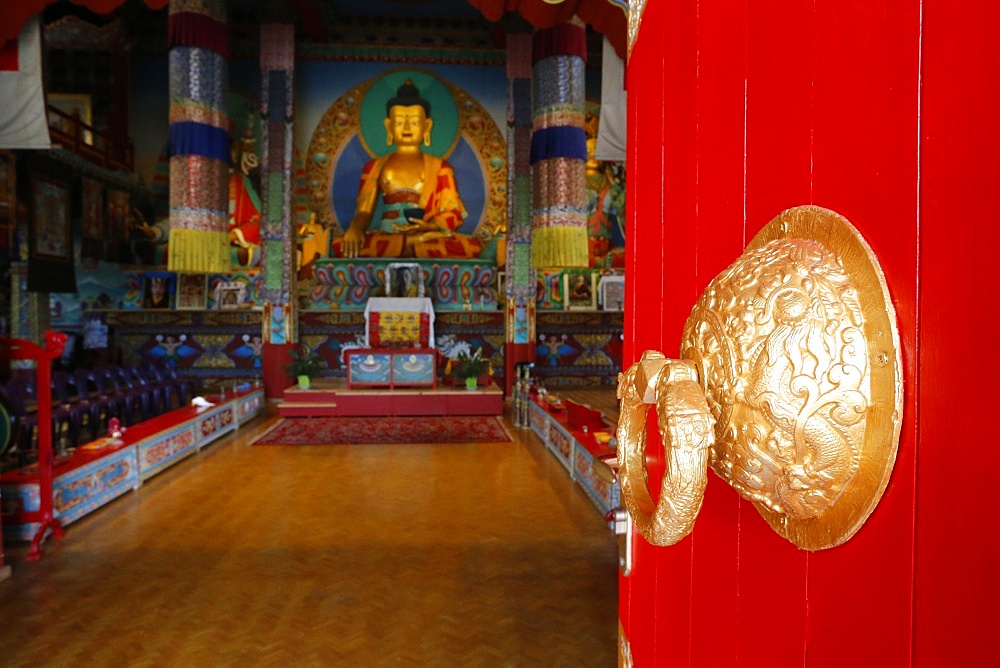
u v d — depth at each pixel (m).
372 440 9.06
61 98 13.42
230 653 3.47
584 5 3.48
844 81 0.69
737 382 0.70
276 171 12.70
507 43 13.12
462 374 11.56
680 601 1.22
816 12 0.74
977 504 0.51
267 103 12.67
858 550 0.66
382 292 13.96
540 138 8.82
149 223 14.25
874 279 0.63
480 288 14.70
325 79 14.39
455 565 4.65
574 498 6.30
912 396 0.59
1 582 4.38
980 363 0.51
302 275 14.30
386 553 4.88
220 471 7.35
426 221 14.58
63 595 4.18
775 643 0.84
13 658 3.43
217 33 10.28
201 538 5.21
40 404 5.13
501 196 14.75
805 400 0.65
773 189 0.85
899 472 0.61
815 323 0.66
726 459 0.74
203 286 14.38
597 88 14.96
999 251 0.48
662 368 0.79
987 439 0.50
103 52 13.77
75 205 12.27
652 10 1.44
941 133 0.55
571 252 8.64
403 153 14.55
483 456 8.10
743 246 0.94
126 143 13.63
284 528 5.44
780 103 0.83
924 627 0.57
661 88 1.36
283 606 4.02
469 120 14.68
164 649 3.52
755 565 0.90
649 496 0.87
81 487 5.71
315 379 13.66
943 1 0.55
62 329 13.73
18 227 11.39
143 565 4.66
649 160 1.47
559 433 7.77
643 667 1.50
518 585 4.32
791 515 0.74
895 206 0.61
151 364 11.00
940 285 0.55
